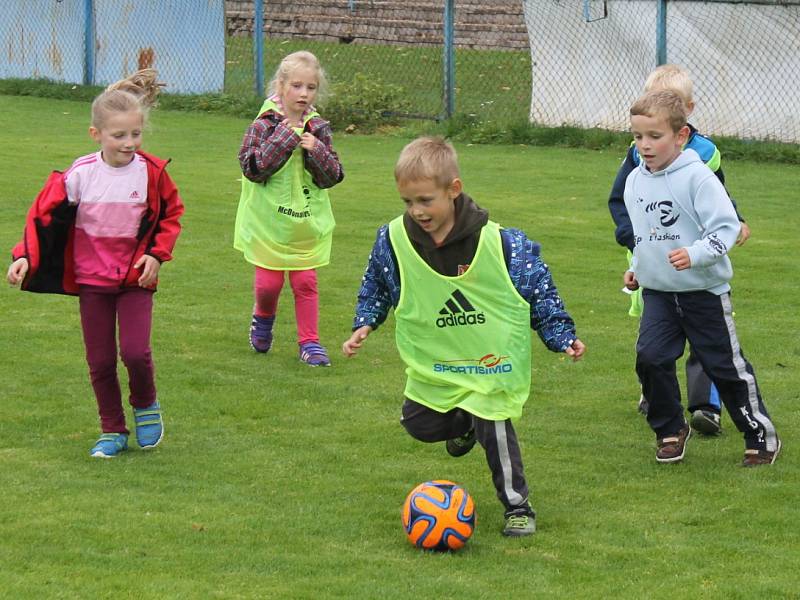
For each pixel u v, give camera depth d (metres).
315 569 6.66
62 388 10.10
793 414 9.79
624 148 25.06
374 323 7.46
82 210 8.25
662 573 6.70
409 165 6.90
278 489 7.98
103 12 31.62
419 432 7.55
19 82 31.81
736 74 24.41
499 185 21.05
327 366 11.05
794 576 6.66
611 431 9.40
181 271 14.48
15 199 17.98
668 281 8.44
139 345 8.44
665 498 7.93
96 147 23.47
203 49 30.72
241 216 11.24
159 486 7.96
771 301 13.69
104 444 8.59
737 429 9.38
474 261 7.12
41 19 32.28
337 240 16.34
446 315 7.21
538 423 9.55
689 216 8.32
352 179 21.27
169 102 29.86
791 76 23.91
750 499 7.91
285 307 13.26
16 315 12.39
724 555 6.97
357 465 8.52
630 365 11.20
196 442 8.92
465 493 7.09
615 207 9.00
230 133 26.41
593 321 12.77
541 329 7.24
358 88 28.28
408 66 37.00
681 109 8.27
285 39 43.69
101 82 31.94
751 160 23.64
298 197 10.91
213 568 6.64
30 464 8.33
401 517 7.53
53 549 6.83
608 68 25.89
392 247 7.26
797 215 18.66
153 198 8.35
